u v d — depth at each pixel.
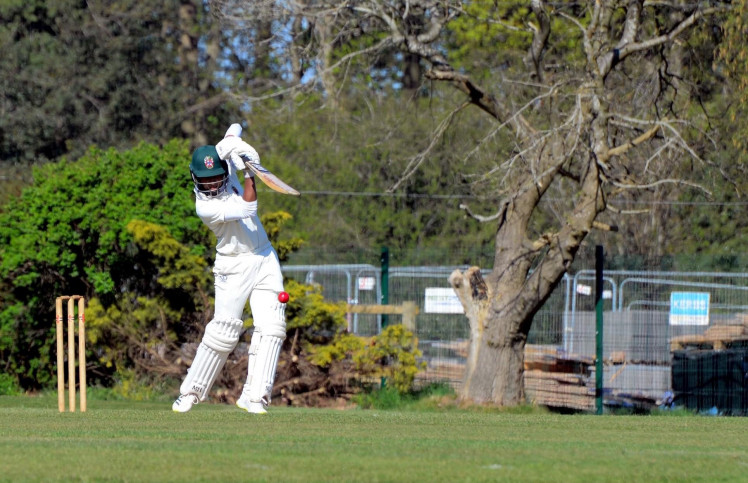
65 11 134.88
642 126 67.75
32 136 131.75
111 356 66.12
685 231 98.69
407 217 116.38
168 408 57.91
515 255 64.19
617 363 67.81
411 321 65.94
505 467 21.08
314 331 65.12
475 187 86.62
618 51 61.97
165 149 70.19
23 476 19.19
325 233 114.94
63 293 68.00
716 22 67.31
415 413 42.38
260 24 72.69
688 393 65.88
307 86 71.50
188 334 66.31
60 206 66.31
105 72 133.38
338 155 118.62
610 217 92.94
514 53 98.19
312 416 35.53
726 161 83.38
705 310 67.56
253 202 33.44
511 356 64.19
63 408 38.97
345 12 70.62
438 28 67.50
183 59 137.88
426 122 114.75
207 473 19.66
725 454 24.14
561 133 63.97
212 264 67.00
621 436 28.80
